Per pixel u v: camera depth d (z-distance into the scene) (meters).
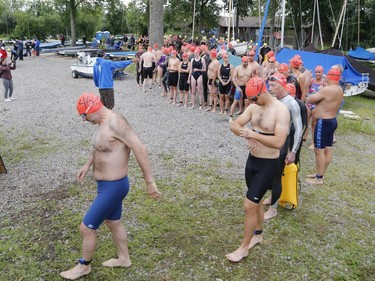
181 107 11.38
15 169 6.10
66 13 43.53
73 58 29.84
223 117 10.13
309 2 38.06
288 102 4.10
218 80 10.57
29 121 9.38
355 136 9.20
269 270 3.61
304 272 3.59
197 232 4.24
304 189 5.59
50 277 3.40
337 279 3.51
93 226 3.14
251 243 3.97
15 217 4.48
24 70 21.11
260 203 3.78
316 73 7.60
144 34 55.78
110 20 61.66
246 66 9.35
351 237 4.27
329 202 5.18
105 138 2.97
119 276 3.44
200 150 7.27
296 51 16.05
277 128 3.25
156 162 6.54
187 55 11.05
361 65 15.57
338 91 5.31
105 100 9.34
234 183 5.67
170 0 50.28
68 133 8.32
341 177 6.18
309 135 8.79
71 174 5.91
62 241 3.97
